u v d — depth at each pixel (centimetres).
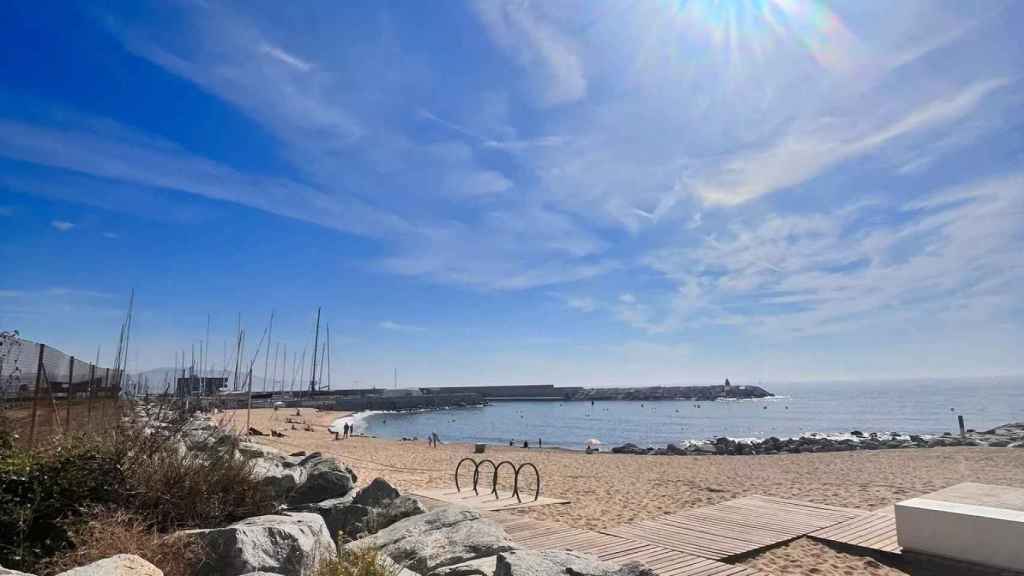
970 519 698
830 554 769
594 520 994
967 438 2978
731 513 984
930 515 730
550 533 833
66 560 469
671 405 11700
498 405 12062
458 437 5281
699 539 823
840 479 1555
